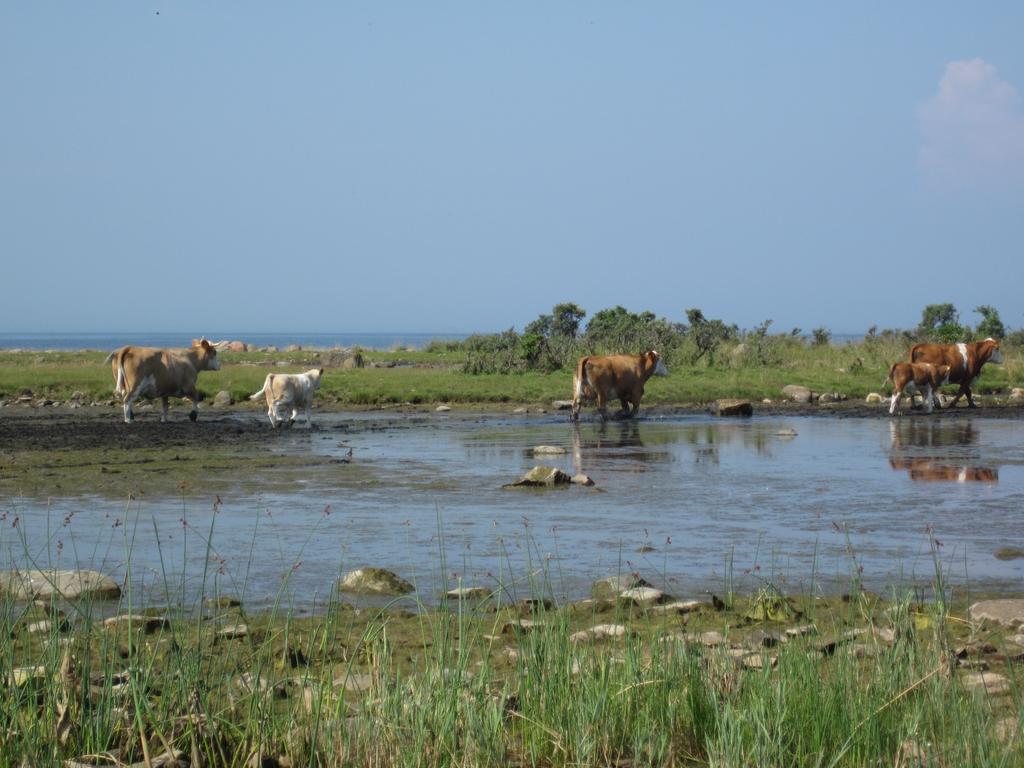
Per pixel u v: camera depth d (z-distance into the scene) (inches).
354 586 408.5
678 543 504.4
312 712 246.5
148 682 259.0
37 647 309.1
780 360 1797.5
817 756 231.8
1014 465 785.6
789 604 370.6
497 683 279.3
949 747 228.7
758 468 771.4
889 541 510.0
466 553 478.9
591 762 236.2
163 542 497.0
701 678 262.8
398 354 2561.5
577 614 369.1
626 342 1857.8
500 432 1032.8
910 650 276.1
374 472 743.7
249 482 692.7
